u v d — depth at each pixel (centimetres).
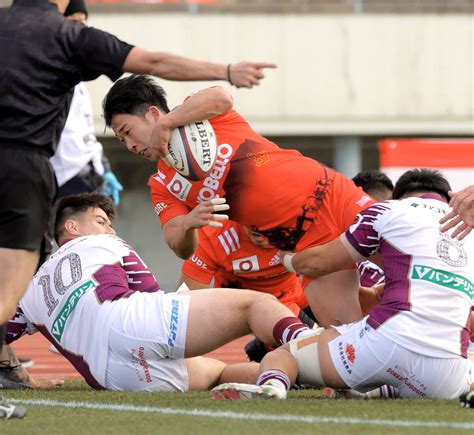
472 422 1295
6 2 5428
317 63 5934
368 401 1527
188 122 1716
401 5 5922
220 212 1819
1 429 1273
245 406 1454
